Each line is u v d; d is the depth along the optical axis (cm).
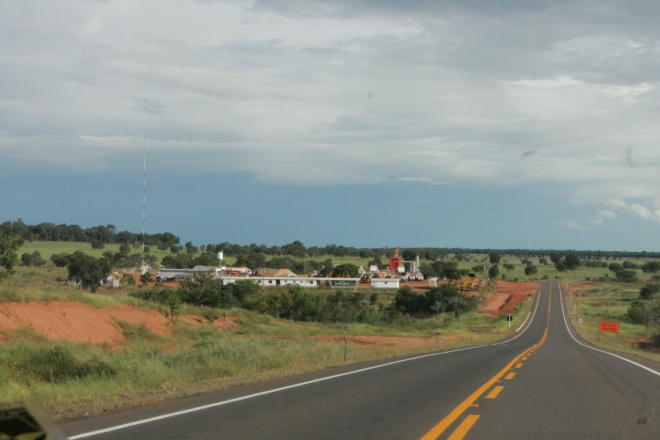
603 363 2417
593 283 17288
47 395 1262
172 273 11294
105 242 19512
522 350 3400
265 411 1089
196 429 917
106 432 886
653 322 6762
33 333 2630
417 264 16750
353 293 10862
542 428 966
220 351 2053
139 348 2270
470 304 10444
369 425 970
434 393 1367
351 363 2206
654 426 995
